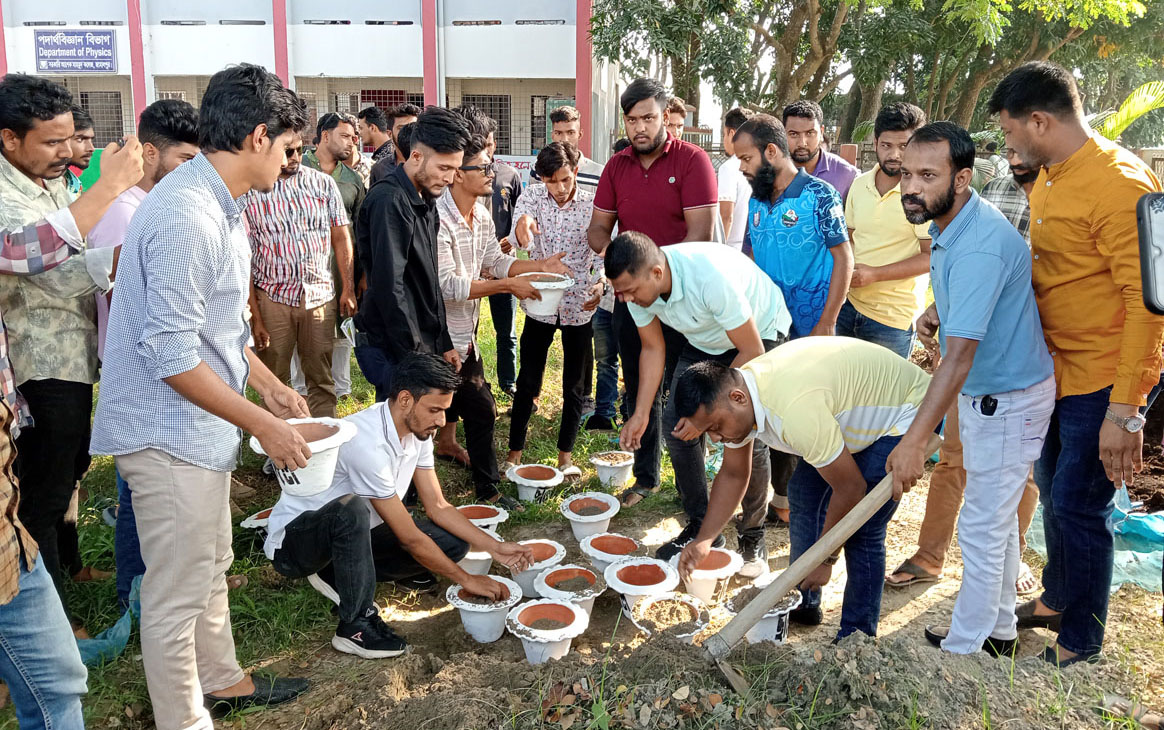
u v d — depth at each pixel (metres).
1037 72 2.86
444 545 3.78
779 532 4.66
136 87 20.06
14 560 2.07
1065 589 3.18
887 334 4.84
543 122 20.28
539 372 5.29
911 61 21.11
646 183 4.76
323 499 3.53
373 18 19.55
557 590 3.66
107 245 3.37
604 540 4.11
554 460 5.59
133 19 19.66
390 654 3.40
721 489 3.37
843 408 3.09
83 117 3.59
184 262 2.41
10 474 2.11
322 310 5.07
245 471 5.29
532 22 19.38
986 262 2.77
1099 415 2.96
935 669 2.80
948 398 2.80
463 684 2.98
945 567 4.18
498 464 5.54
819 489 3.38
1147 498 4.66
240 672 3.09
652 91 4.57
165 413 2.55
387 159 6.28
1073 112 2.86
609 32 15.35
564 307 5.11
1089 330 2.94
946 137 2.75
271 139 2.54
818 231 4.20
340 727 2.91
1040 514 4.57
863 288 4.82
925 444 2.83
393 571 3.86
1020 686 2.83
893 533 4.57
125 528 3.50
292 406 3.17
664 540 4.57
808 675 2.75
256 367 3.15
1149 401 2.96
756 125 4.23
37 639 2.18
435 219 4.35
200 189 2.48
